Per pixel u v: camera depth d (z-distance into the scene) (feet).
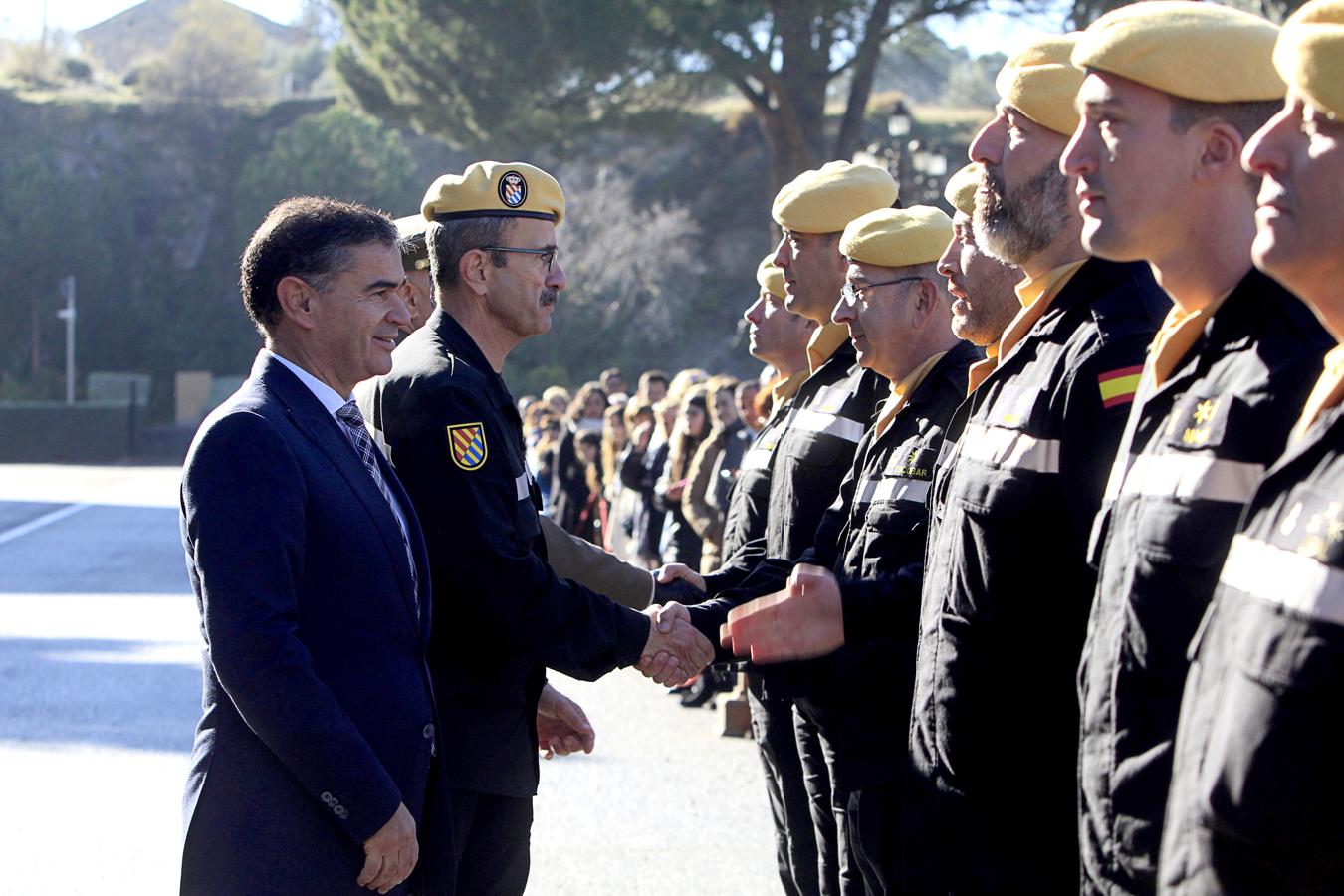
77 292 192.85
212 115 217.77
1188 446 6.91
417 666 10.33
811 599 11.09
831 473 14.02
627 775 24.73
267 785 9.54
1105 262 9.11
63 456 164.04
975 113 168.55
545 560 12.09
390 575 10.12
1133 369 8.50
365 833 9.37
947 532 9.32
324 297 10.27
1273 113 7.37
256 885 9.45
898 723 11.61
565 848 20.13
